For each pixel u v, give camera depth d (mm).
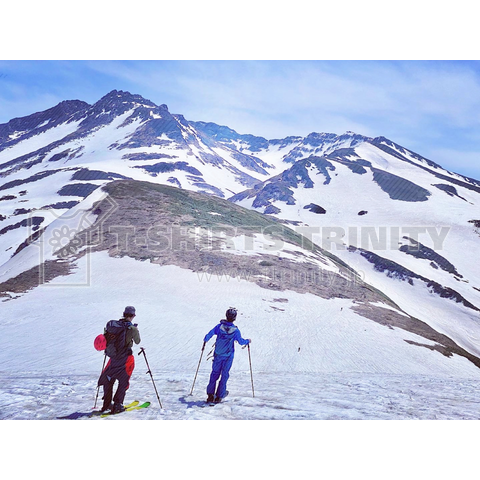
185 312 41812
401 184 198625
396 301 91750
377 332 44531
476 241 138750
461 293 103688
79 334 33281
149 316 39500
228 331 9023
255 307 46000
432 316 90000
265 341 36844
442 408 8234
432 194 187750
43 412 7531
